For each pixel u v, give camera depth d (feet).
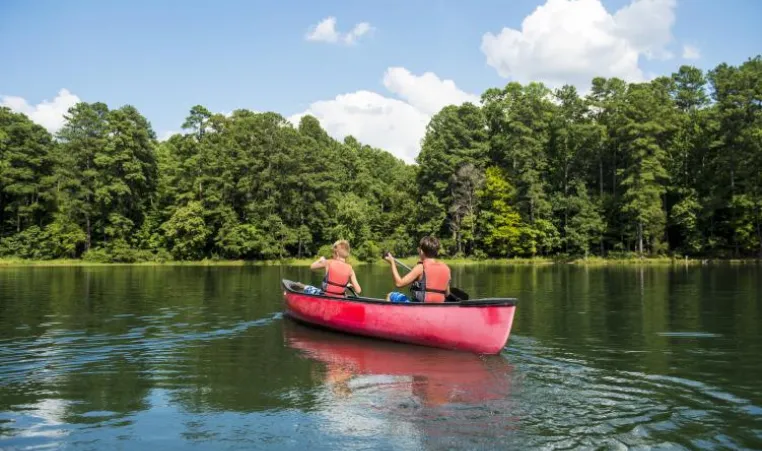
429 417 13.41
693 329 26.86
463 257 151.12
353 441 11.89
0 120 142.10
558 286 56.29
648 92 146.00
